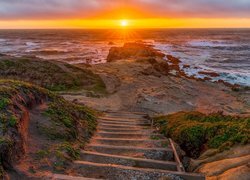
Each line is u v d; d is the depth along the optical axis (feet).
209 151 22.16
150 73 100.53
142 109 56.54
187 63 156.56
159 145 26.07
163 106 59.16
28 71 77.05
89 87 74.74
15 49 231.09
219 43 303.48
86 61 167.22
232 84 100.32
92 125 32.40
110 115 47.06
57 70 81.82
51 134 22.00
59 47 258.16
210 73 120.98
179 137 26.99
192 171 20.38
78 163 19.04
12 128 17.76
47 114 24.88
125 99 64.54
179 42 321.52
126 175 18.11
